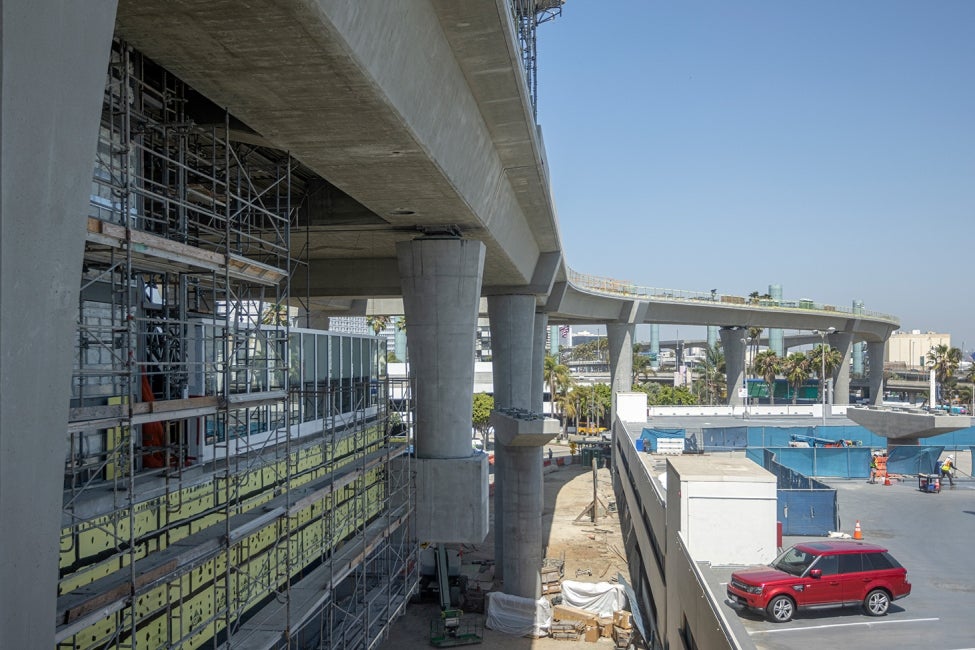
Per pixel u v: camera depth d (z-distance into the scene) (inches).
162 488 485.7
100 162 437.7
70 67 271.0
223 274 554.3
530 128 847.7
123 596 382.0
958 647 591.8
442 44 605.3
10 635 262.2
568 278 2134.6
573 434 4074.8
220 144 673.0
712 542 800.3
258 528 538.3
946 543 944.3
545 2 1314.0
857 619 664.4
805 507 964.0
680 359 7155.5
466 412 1118.4
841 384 4023.1
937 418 1604.3
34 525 273.1
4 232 246.4
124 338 530.0
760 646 600.1
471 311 1098.7
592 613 1195.9
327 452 930.7
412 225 1043.9
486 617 1222.9
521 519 1328.7
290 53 445.4
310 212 1034.1
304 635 858.1
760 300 3496.6
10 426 257.1
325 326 2449.6
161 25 406.9
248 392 570.9
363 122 573.9
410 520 1086.4
